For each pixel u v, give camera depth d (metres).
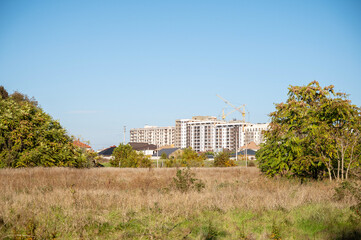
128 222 9.93
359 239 8.53
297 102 21.92
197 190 16.98
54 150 35.12
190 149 65.44
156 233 8.76
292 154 21.67
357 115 20.61
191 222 10.16
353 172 20.45
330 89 22.17
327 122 21.16
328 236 8.70
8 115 33.69
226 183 20.36
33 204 11.20
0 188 15.80
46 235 8.23
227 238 8.58
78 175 24.78
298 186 17.62
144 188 17.55
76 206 11.24
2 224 9.17
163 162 61.16
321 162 20.77
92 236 8.62
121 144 53.00
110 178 23.09
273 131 22.47
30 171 25.39
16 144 33.25
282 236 8.74
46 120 36.41
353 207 11.04
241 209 11.88
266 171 23.28
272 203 12.33
